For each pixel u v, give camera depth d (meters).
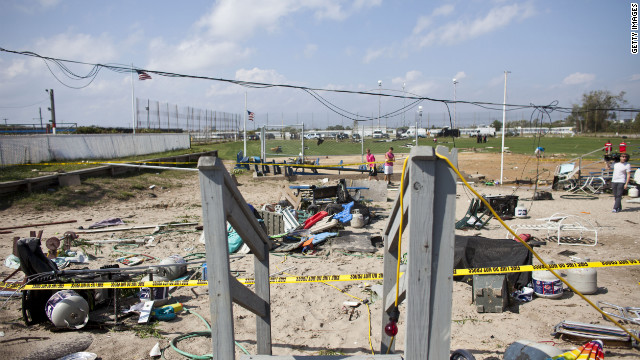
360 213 12.06
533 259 7.01
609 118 87.56
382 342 4.15
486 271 5.05
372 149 43.75
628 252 9.18
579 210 14.44
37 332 5.36
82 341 5.10
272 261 8.72
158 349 4.81
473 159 35.19
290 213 11.52
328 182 20.80
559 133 83.81
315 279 5.26
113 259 8.83
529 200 16.61
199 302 6.46
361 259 8.77
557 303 6.34
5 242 10.01
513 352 4.06
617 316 5.75
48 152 21.33
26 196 14.57
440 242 2.75
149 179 20.59
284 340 5.17
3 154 18.41
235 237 9.48
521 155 37.91
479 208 12.28
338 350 4.89
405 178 2.99
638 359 4.55
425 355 2.81
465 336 5.25
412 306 2.77
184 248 9.72
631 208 14.78
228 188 2.95
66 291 5.54
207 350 4.90
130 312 5.86
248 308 3.53
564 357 3.78
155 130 48.97
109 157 26.62
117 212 14.23
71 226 11.96
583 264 4.85
